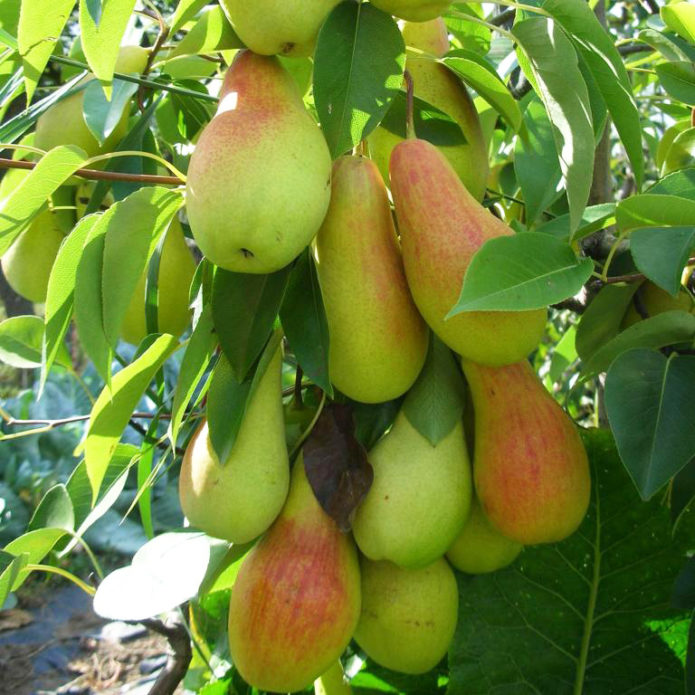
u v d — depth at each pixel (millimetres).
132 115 697
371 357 480
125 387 514
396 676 659
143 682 1844
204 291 518
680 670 602
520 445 500
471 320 452
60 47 688
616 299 651
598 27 520
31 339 676
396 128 547
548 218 774
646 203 484
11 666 1941
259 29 446
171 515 2273
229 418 494
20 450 2514
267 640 486
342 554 510
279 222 422
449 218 460
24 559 552
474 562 559
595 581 621
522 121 595
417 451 507
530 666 616
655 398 484
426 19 473
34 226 630
